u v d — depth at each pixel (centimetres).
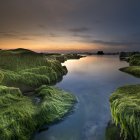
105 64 5459
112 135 1071
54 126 1237
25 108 1265
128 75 3338
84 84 2552
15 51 3166
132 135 934
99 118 1343
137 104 1035
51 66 2930
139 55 5128
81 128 1203
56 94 1706
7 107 1262
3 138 987
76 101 1728
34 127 1164
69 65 5062
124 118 980
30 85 2055
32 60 2742
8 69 2317
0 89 1489
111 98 1276
